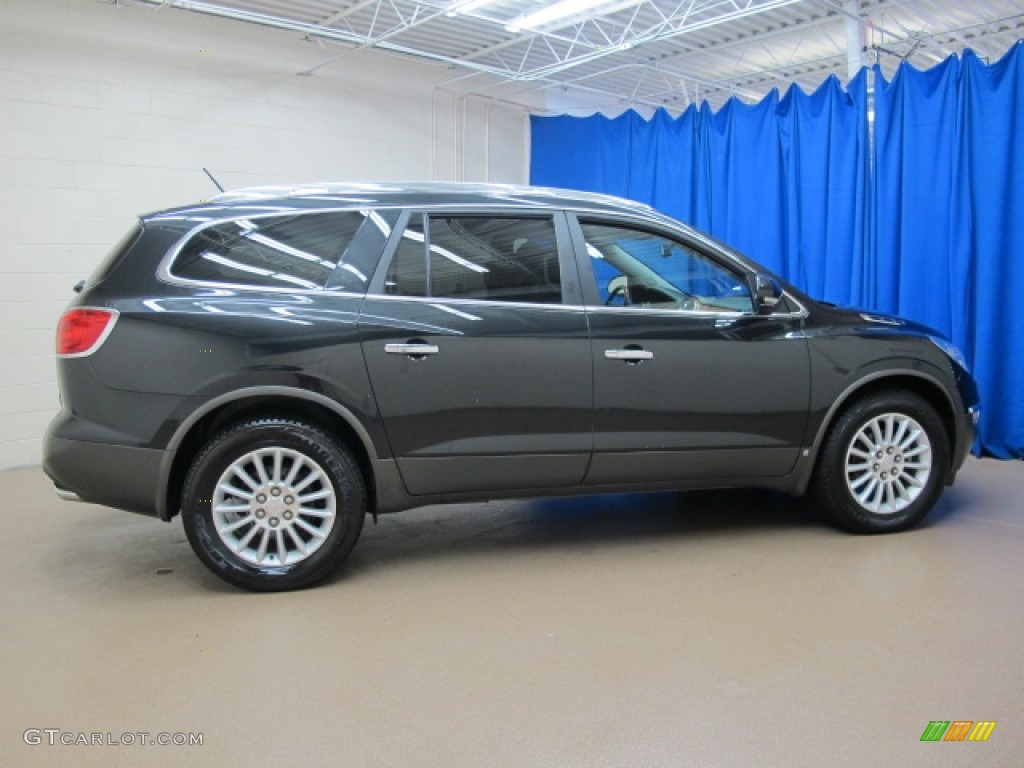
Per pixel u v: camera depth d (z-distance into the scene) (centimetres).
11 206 588
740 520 430
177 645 285
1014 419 563
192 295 327
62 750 220
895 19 724
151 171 648
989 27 748
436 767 212
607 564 364
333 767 212
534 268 359
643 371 361
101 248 628
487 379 344
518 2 614
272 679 259
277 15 671
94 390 319
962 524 415
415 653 277
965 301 575
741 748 219
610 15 687
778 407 378
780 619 300
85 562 378
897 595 321
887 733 225
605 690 250
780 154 690
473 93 860
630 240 377
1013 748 217
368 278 342
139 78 638
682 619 302
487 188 373
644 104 1030
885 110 611
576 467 359
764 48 799
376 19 675
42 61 594
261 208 347
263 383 323
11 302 591
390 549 392
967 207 570
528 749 219
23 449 601
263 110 706
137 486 322
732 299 384
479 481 351
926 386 409
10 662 272
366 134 776
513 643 284
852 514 394
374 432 335
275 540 336
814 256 669
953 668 261
